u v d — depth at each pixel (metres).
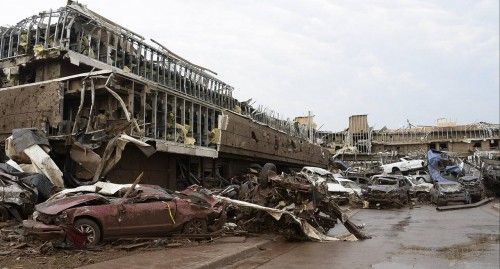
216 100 28.41
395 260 9.91
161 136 20.91
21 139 15.82
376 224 18.30
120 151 16.42
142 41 22.39
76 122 17.08
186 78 25.20
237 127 26.81
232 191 17.39
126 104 18.62
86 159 16.47
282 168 42.34
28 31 20.17
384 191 26.94
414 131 68.44
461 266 9.20
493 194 37.16
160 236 11.34
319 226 14.45
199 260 8.89
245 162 32.31
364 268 8.95
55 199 10.92
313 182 14.80
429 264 9.42
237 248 10.66
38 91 17.89
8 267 7.77
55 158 18.33
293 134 41.72
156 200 11.52
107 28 20.69
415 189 33.09
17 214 12.86
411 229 16.33
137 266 8.12
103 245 10.12
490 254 10.75
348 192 28.80
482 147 64.50
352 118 69.44
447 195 28.48
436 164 36.47
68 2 20.17
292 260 9.91
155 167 21.06
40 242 9.80
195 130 24.89
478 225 17.50
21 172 14.39
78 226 9.84
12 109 18.30
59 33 19.77
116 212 10.37
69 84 18.09
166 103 21.23
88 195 10.62
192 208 12.04
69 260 8.45
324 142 67.38
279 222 13.79
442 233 15.08
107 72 17.33
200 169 25.53
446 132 66.81
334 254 10.81
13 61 20.50
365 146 67.06
